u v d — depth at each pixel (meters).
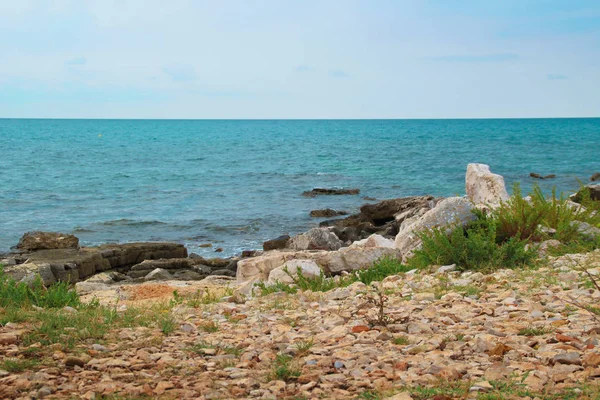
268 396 4.71
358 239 28.55
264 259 13.59
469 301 8.25
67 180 60.16
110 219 38.72
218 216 39.44
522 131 169.75
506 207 13.82
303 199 46.88
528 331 6.37
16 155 90.94
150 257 24.45
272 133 187.00
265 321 7.84
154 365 5.75
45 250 23.31
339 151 97.25
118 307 10.20
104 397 4.75
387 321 7.19
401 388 4.79
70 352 6.21
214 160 83.88
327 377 5.15
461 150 94.06
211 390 4.84
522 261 11.14
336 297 9.48
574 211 14.80
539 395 4.48
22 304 9.11
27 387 4.98
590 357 5.14
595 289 8.31
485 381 4.88
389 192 49.97
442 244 11.59
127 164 78.06
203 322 7.80
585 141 112.94
